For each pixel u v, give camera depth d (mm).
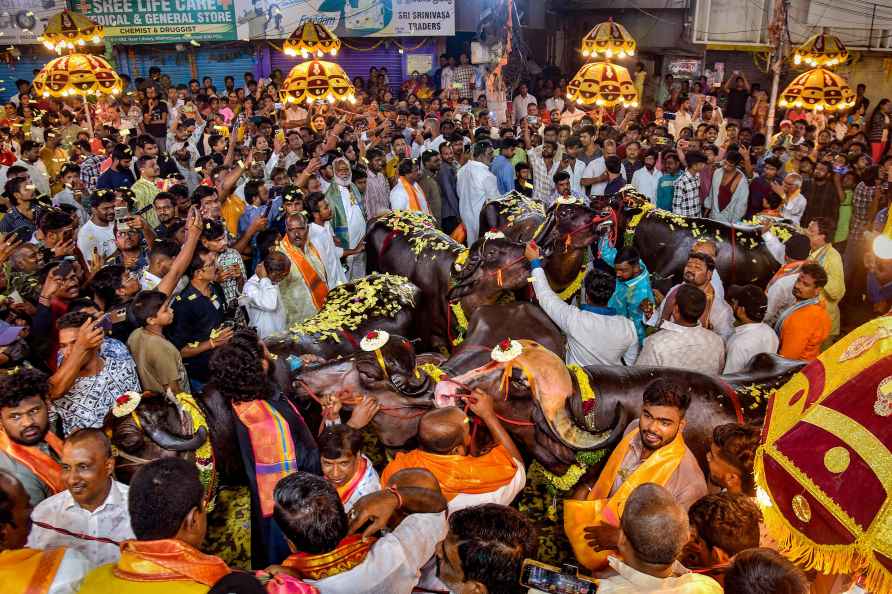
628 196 7152
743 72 19000
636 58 19594
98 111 13992
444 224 10070
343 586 2270
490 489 3111
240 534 3861
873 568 1618
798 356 4750
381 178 9336
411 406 3756
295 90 9781
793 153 10906
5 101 17891
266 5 17938
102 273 4867
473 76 18172
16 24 17188
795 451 1751
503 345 3674
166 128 14656
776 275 5824
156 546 1958
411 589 2432
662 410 3062
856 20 18062
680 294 4211
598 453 3611
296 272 5883
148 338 4242
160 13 17750
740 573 2148
